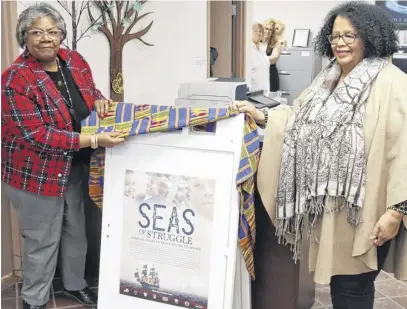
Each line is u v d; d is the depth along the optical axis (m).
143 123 1.90
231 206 1.79
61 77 2.11
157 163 1.90
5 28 2.51
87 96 2.16
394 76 1.54
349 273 1.62
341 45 1.58
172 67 3.54
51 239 2.19
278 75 5.86
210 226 1.83
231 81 2.73
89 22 2.88
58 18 2.00
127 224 1.97
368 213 1.54
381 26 1.55
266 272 2.06
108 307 2.03
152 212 1.92
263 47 4.80
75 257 2.36
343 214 1.58
